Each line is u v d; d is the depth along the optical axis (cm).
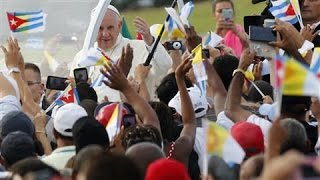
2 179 1512
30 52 2814
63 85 2333
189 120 1773
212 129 1316
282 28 1939
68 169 1500
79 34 2833
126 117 1772
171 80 2106
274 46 1958
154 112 1719
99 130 1611
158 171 1259
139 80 2184
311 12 2378
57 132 1702
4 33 2809
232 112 1819
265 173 1051
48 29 2823
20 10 2812
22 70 2125
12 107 1961
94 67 2400
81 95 2105
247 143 1560
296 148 1541
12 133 1650
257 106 1980
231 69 2080
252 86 2117
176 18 2280
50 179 1359
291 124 1555
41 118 1920
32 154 1638
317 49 1786
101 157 1202
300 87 1191
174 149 1738
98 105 1877
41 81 2525
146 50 2466
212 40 2380
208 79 1977
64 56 2828
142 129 1609
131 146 1523
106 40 2489
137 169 1201
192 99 1953
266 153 1205
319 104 1777
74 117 1695
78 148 1606
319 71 1641
